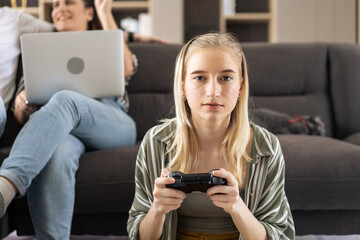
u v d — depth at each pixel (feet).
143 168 3.52
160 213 3.03
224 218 3.42
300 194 4.38
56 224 3.96
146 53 6.75
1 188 3.55
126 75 6.27
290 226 3.51
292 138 5.13
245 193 3.35
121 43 5.04
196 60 3.05
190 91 3.07
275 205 3.40
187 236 3.48
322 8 12.35
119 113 5.25
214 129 3.24
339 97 6.53
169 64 6.73
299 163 4.44
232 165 3.35
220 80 3.02
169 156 3.43
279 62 6.75
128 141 5.37
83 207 4.44
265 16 12.79
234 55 3.11
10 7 6.68
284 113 6.37
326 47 6.84
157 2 12.28
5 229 4.38
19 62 6.04
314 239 5.26
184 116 3.32
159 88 6.67
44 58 4.89
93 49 4.96
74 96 4.44
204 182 2.77
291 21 12.37
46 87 4.93
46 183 3.99
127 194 4.42
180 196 2.85
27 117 5.34
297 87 6.73
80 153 4.56
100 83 5.02
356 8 12.28
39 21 6.29
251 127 3.60
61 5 6.24
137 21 12.50
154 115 6.40
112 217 4.62
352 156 4.51
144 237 3.26
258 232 3.13
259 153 3.35
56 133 4.07
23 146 3.88
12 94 5.76
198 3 12.67
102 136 4.83
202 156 3.45
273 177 3.38
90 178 4.42
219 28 12.64
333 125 6.54
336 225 4.58
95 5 6.50
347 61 6.63
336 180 4.37
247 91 3.33
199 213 3.40
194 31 12.65
